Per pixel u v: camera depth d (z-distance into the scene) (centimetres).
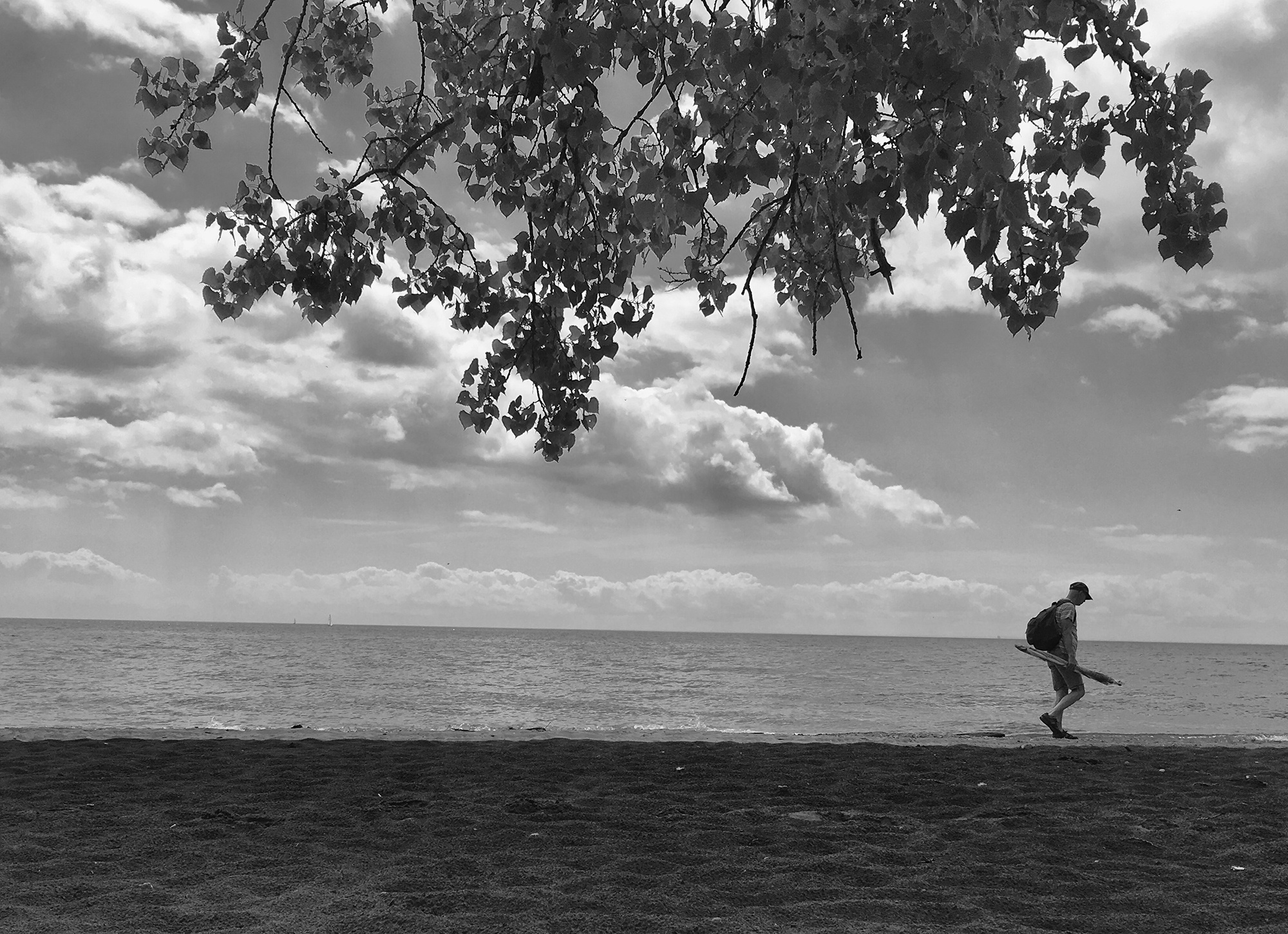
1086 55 295
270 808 651
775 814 641
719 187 322
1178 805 698
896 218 277
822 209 376
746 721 2139
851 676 5556
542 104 393
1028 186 327
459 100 471
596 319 466
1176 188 312
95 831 565
